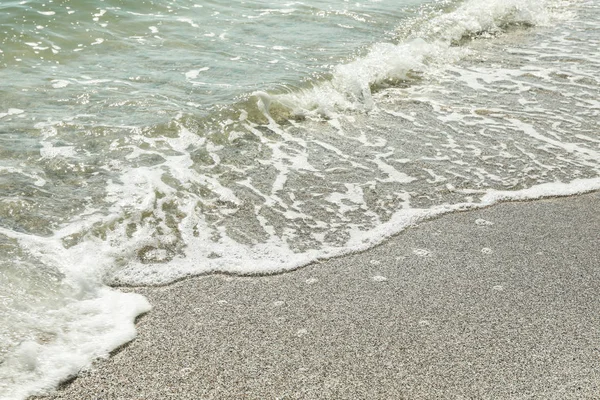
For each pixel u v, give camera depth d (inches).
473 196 201.5
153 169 201.6
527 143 238.1
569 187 208.8
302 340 138.3
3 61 269.6
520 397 123.3
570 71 314.7
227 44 310.2
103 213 177.3
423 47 329.7
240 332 140.6
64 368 127.0
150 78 265.9
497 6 402.9
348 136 238.8
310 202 193.9
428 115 260.2
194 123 232.1
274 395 123.0
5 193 179.2
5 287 144.1
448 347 136.7
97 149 209.6
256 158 217.6
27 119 223.5
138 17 328.2
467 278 161.6
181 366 130.0
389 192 201.5
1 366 124.6
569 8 434.6
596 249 176.4
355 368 130.3
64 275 152.3
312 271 163.3
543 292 156.8
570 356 134.8
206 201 190.2
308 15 362.0
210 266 163.3
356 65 296.0
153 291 153.1
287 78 275.1
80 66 272.8
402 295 154.4
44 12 313.7
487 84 295.7
